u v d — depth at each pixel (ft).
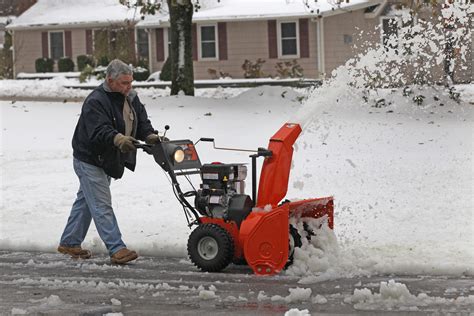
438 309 38.96
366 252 51.72
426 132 116.47
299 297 41.75
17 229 65.36
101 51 262.26
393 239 55.52
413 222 61.05
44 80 255.91
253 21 244.01
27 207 74.49
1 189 84.17
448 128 119.75
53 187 84.58
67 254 56.70
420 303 40.06
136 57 260.83
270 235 47.29
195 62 250.16
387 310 38.99
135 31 263.70
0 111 156.25
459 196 70.85
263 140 116.57
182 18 171.01
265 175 49.06
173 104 155.63
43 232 63.87
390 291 41.01
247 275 48.29
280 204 48.83
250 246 47.62
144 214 69.21
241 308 40.34
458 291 42.70
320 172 86.84
